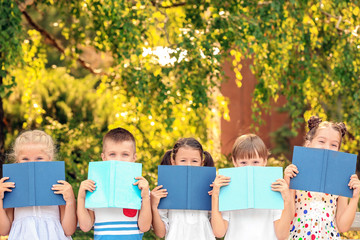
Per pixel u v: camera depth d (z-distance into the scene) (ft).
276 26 22.66
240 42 21.31
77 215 10.76
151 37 22.68
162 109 22.31
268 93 24.98
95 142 25.39
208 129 27.63
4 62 19.83
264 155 11.70
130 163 10.89
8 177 10.71
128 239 11.02
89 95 31.78
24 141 11.30
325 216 11.71
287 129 45.57
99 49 23.90
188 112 25.57
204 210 11.50
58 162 10.84
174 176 11.15
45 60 26.68
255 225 11.34
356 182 11.21
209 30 22.39
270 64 23.45
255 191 10.86
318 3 23.66
